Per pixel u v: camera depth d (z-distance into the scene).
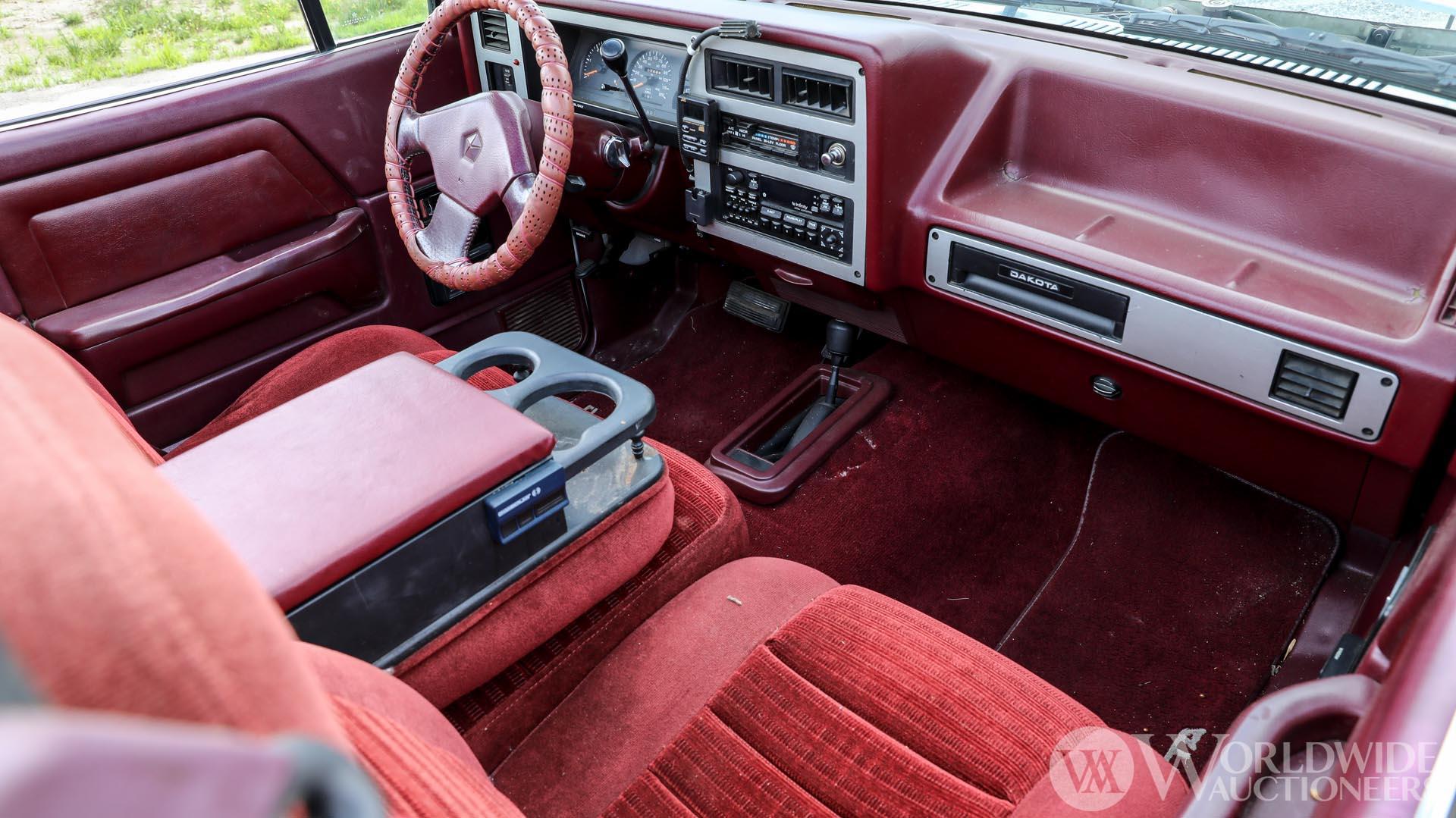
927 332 2.00
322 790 0.19
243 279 1.93
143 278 1.87
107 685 0.30
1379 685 0.72
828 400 2.32
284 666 0.36
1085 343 1.63
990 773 0.92
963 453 2.13
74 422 0.40
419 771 0.64
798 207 1.87
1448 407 1.27
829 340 2.27
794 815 0.94
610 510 1.17
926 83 1.66
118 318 1.79
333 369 1.75
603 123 1.96
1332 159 1.42
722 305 2.69
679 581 1.31
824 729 0.99
